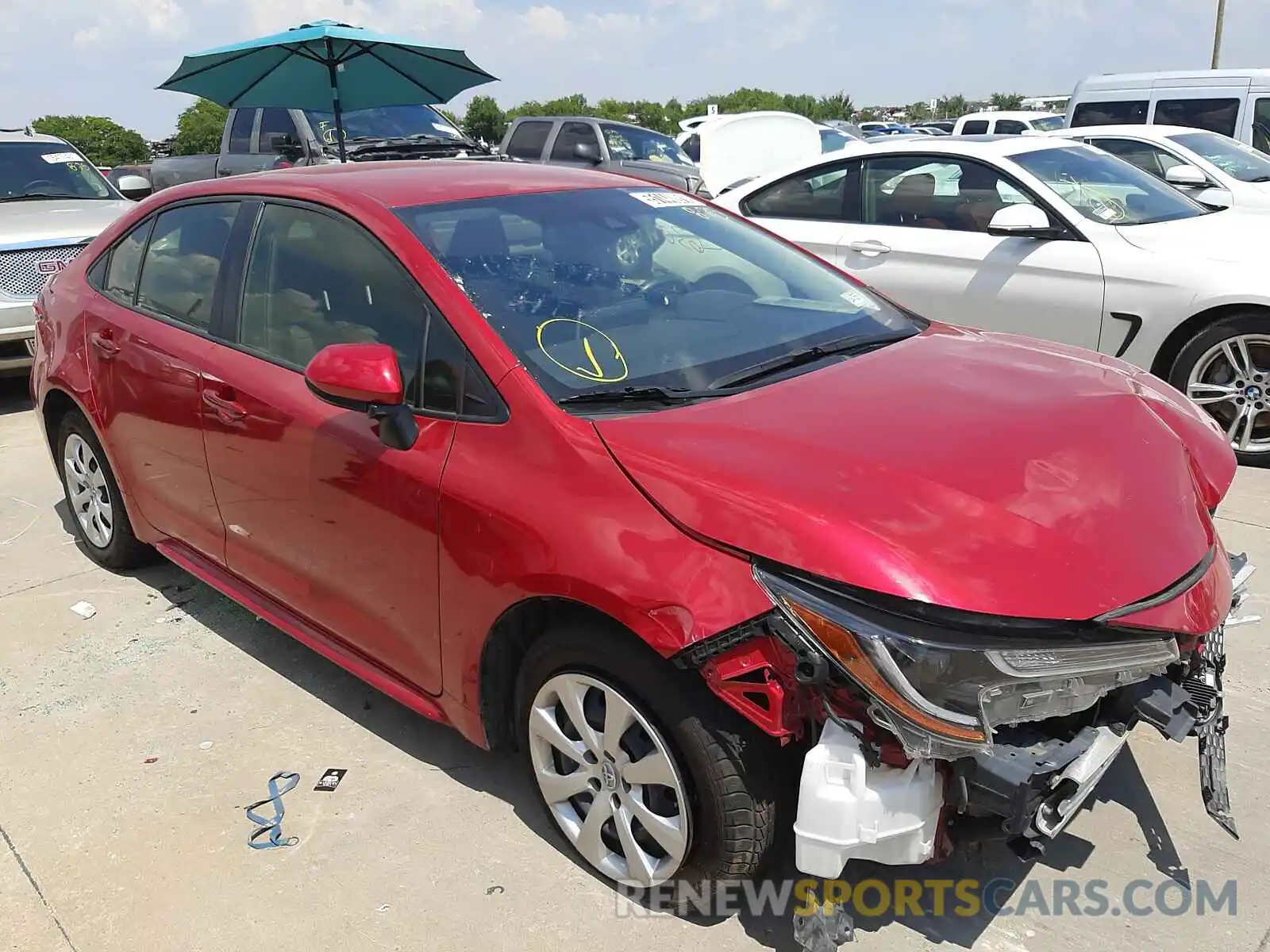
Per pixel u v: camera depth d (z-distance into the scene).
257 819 2.87
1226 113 11.43
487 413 2.59
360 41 9.03
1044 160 6.05
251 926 2.49
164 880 2.65
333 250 3.10
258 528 3.31
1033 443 2.37
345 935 2.45
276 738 3.25
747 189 7.00
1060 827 2.10
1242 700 3.25
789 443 2.32
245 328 3.36
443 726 3.29
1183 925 2.39
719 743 2.18
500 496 2.46
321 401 2.97
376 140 12.11
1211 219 5.83
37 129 50.88
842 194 6.53
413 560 2.72
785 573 2.05
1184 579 2.19
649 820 2.37
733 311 3.13
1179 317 5.18
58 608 4.19
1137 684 2.24
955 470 2.23
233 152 13.21
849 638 1.96
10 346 7.39
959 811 2.14
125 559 4.44
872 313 3.38
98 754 3.19
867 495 2.13
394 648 2.93
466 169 3.52
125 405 3.83
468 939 2.43
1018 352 3.07
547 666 2.49
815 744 2.09
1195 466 2.62
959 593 1.97
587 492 2.33
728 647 2.08
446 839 2.76
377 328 2.89
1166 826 2.71
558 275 2.97
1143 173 6.38
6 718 3.40
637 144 14.98
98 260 4.24
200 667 3.69
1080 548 2.10
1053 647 1.99
